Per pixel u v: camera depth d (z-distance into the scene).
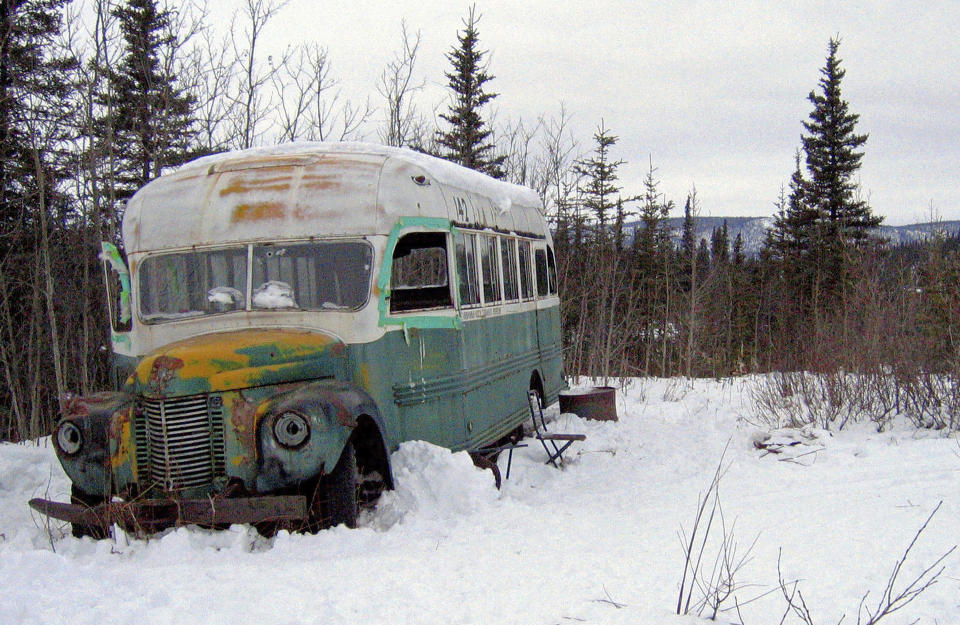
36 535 6.30
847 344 11.76
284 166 7.32
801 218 43.31
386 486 6.57
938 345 10.95
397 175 7.33
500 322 9.64
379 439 6.47
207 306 7.10
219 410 5.93
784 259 42.91
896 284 12.11
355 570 4.92
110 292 7.63
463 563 5.13
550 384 12.11
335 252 6.98
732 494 7.50
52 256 19.75
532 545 5.68
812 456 9.08
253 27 18.62
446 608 4.24
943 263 11.81
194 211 7.23
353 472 6.07
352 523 6.03
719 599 4.43
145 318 7.22
